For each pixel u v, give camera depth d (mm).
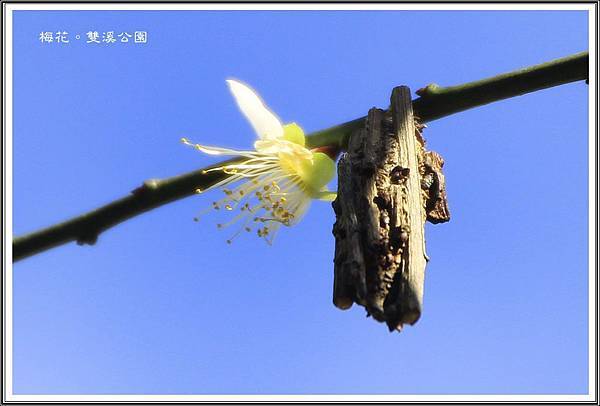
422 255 159
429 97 184
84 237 187
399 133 171
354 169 166
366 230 160
